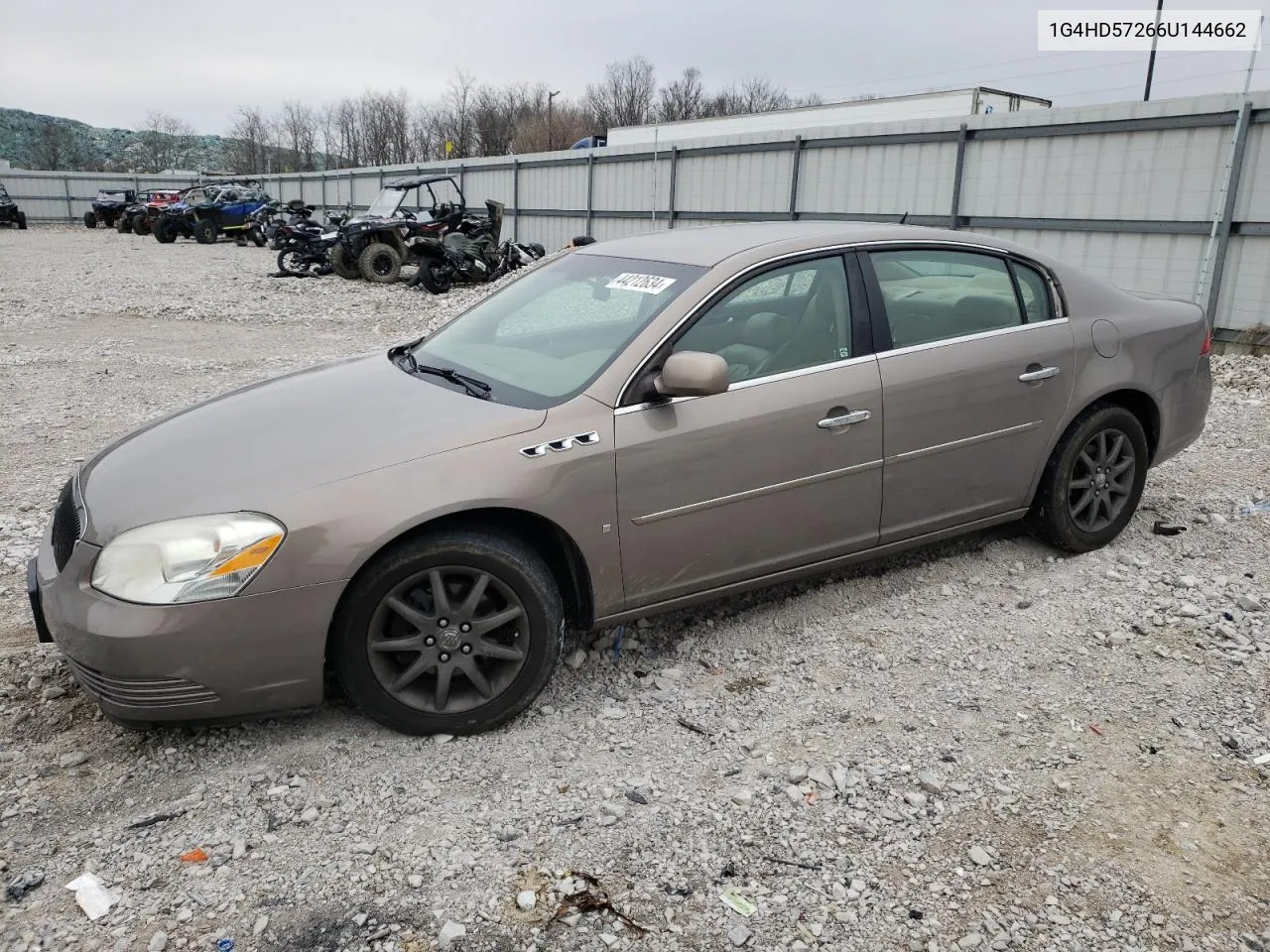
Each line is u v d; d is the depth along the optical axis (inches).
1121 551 176.4
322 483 112.7
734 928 89.9
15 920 90.8
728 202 719.1
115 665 106.8
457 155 2945.4
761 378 135.7
